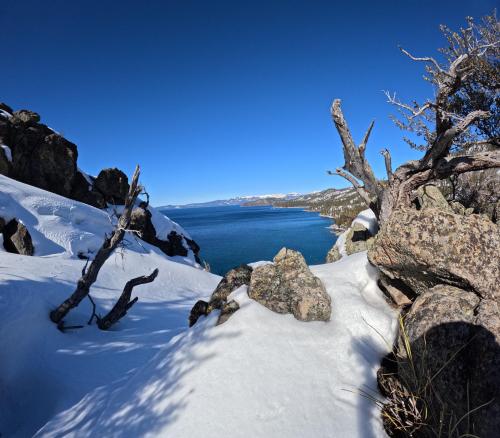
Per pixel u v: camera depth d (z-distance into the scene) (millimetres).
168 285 17328
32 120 22719
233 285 5016
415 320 3408
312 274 4586
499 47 9039
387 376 3447
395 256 3979
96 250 17891
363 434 3033
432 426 2887
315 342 3881
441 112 6340
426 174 7043
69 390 6324
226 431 3051
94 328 10062
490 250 3475
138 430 3418
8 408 6398
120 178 25125
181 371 3887
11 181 18266
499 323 2957
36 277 11500
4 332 7773
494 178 7477
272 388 3383
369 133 7680
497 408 2619
